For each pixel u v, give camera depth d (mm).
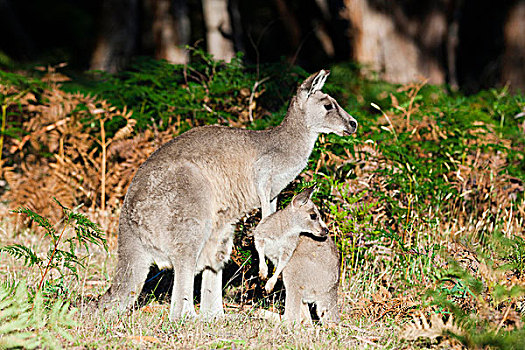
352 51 27062
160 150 9570
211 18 25750
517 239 10164
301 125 9672
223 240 9852
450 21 30812
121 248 9336
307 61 34688
